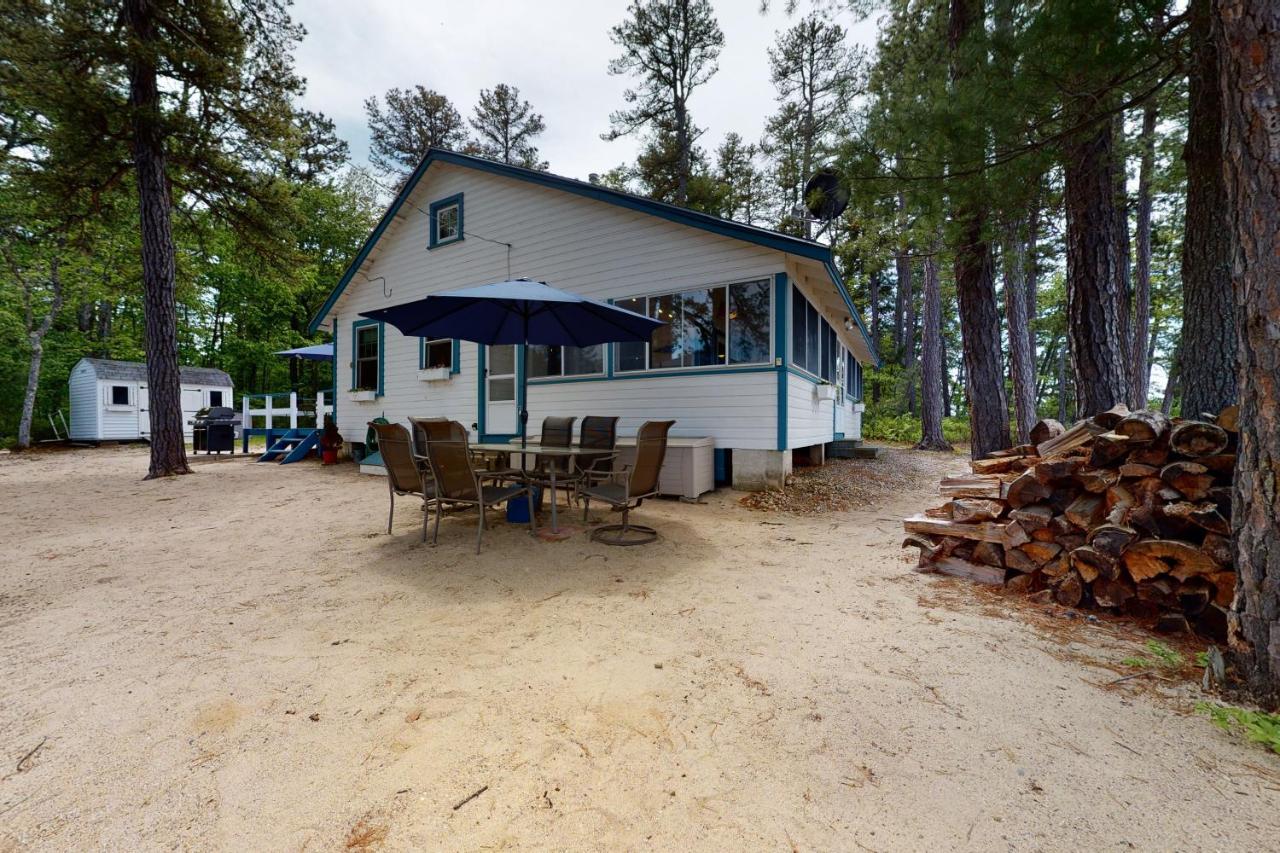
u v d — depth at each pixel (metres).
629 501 4.46
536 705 2.00
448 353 9.80
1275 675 1.88
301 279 12.14
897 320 26.50
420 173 9.85
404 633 2.66
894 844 1.34
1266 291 1.89
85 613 2.92
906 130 4.47
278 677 2.21
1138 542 2.66
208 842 1.35
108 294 15.88
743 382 6.84
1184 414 4.04
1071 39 3.50
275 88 9.69
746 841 1.36
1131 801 1.48
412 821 1.43
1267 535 1.91
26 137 9.78
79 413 17.58
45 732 1.82
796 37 16.89
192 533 4.79
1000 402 7.13
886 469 9.66
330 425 10.84
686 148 17.28
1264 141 1.87
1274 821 1.40
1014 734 1.79
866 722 1.88
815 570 3.71
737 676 2.22
